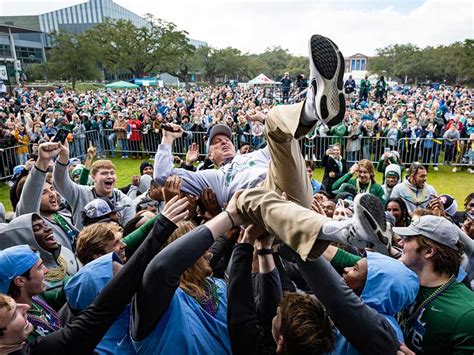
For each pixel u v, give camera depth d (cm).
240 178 289
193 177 303
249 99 2894
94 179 484
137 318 176
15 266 205
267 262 211
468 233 380
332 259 229
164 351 179
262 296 210
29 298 213
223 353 196
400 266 217
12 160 1140
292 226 167
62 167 445
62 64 5541
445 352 214
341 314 176
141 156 1474
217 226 183
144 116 1586
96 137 1468
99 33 6197
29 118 1586
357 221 160
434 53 7662
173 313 186
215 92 3950
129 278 181
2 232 290
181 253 170
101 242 255
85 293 211
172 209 200
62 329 180
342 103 183
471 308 211
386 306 203
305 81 1285
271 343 205
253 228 203
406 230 236
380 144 1209
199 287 210
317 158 1256
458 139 1169
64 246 373
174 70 7206
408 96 3544
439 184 1063
